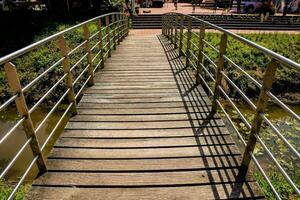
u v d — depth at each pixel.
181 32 7.03
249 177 2.47
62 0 17.36
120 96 4.35
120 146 2.93
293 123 7.16
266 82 2.11
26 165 5.20
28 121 2.18
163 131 3.24
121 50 8.40
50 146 5.93
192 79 5.20
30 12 16.33
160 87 4.76
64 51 3.11
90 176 2.47
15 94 2.02
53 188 2.33
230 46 11.79
